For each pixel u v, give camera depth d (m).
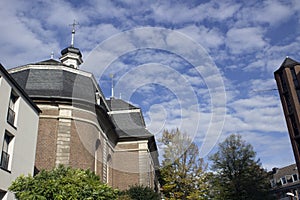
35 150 14.64
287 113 36.50
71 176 8.65
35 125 14.91
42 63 17.59
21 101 13.64
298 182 43.97
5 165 11.96
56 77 16.88
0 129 11.62
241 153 32.69
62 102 16.09
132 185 17.95
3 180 11.41
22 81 16.73
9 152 12.39
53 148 15.38
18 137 13.05
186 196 17.86
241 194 30.58
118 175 19.47
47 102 16.03
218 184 31.33
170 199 18.00
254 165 32.25
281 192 46.38
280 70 38.41
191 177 17.67
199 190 18.12
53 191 7.78
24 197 7.92
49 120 15.84
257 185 30.95
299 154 34.12
